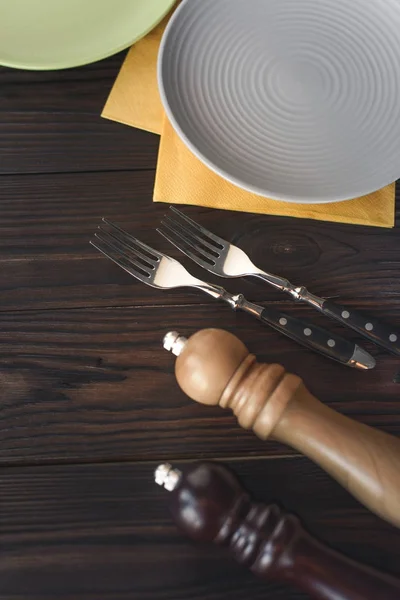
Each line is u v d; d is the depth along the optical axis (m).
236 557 0.47
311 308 0.55
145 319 0.55
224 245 0.55
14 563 0.51
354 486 0.46
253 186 0.51
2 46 0.56
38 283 0.55
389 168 0.53
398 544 0.51
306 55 0.56
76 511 0.52
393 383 0.54
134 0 0.57
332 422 0.46
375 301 0.56
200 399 0.47
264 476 0.52
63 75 0.59
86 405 0.53
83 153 0.58
